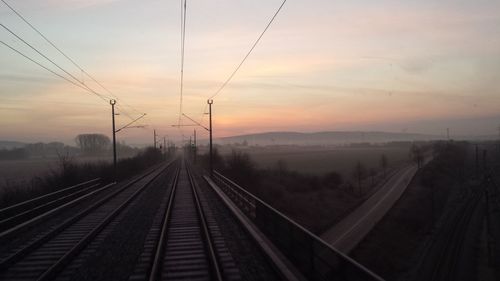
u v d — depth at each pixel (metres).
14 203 20.47
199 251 11.84
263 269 9.81
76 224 16.73
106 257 11.34
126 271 9.98
